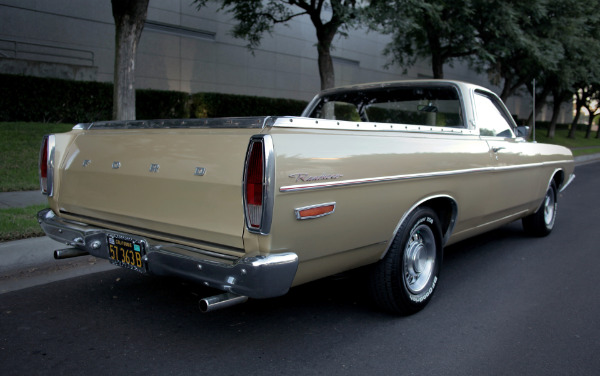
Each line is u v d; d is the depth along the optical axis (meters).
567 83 22.86
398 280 3.40
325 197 2.67
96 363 2.85
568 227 7.02
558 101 33.62
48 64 13.07
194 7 17.80
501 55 19.66
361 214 2.93
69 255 3.50
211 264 2.51
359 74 24.94
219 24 18.64
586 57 21.70
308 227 2.60
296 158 2.51
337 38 23.31
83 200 3.39
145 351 3.00
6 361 2.85
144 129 3.15
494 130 4.73
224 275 2.48
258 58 20.20
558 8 18.17
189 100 16.75
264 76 20.53
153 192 2.91
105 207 3.24
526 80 25.33
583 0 19.06
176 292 4.04
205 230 2.65
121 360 2.88
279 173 2.41
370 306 3.79
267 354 3.00
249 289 2.42
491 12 16.19
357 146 2.92
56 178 3.58
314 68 22.67
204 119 2.84
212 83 18.69
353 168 2.83
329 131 2.82
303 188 2.51
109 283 4.22
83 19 15.02
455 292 4.21
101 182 3.25
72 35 14.84
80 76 13.76
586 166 19.80
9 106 11.79
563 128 49.84
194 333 3.27
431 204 3.90
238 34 15.22
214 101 16.77
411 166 3.30
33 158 8.70
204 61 18.33
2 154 8.63
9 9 13.55
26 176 7.81
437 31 17.64
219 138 2.66
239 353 3.00
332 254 2.86
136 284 4.21
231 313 3.63
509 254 5.48
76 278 4.33
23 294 3.92
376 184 3.00
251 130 2.60
